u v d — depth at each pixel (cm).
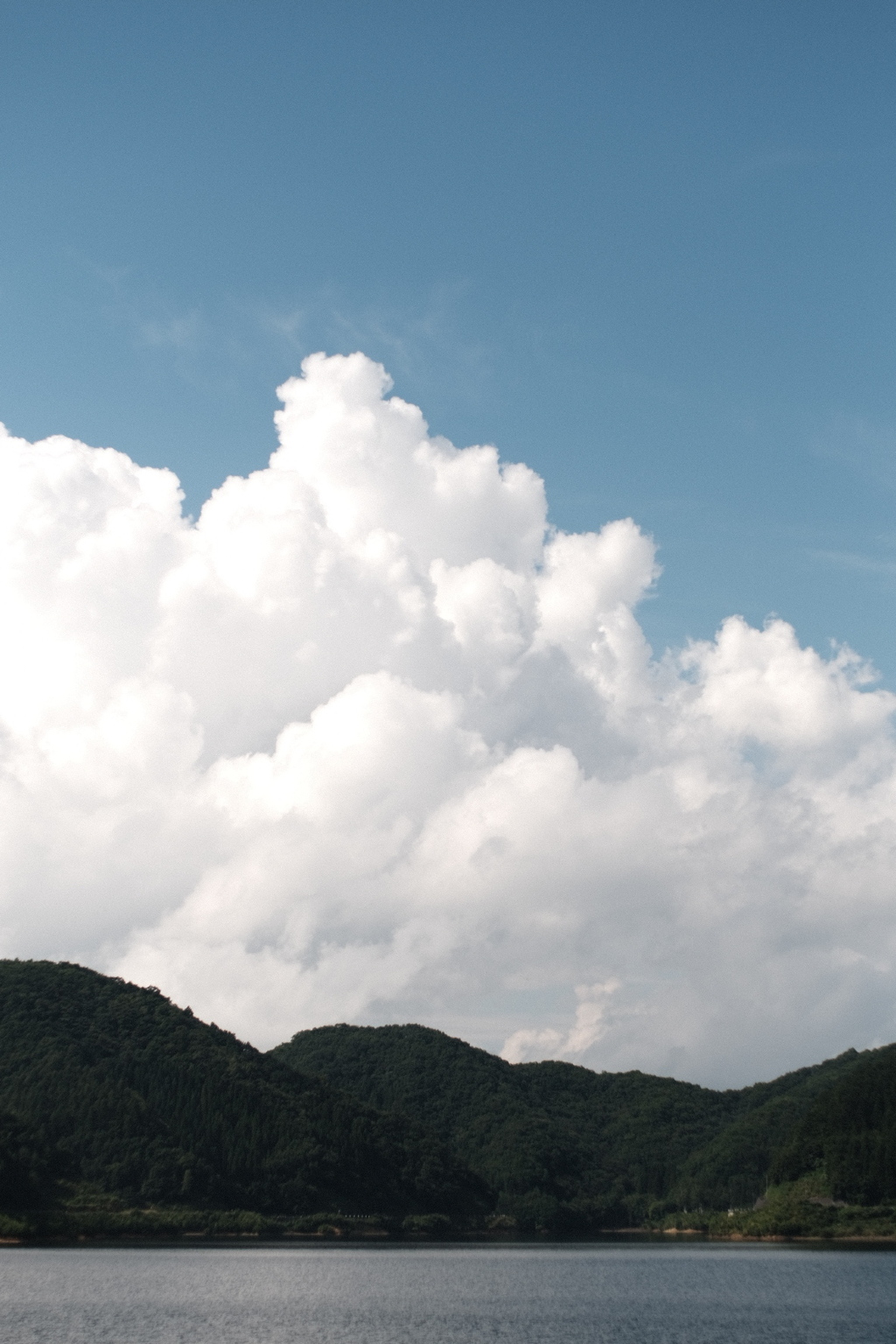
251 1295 15862
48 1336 11888
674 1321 13912
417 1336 12750
